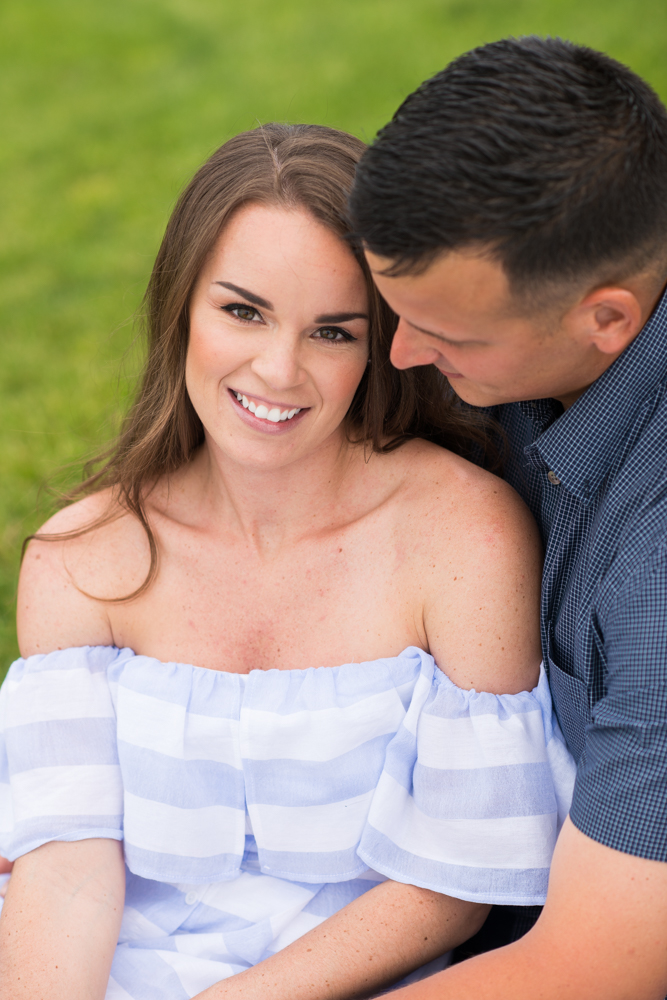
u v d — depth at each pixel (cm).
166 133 672
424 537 155
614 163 118
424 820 148
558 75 119
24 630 165
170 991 150
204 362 146
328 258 137
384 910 146
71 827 155
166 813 154
